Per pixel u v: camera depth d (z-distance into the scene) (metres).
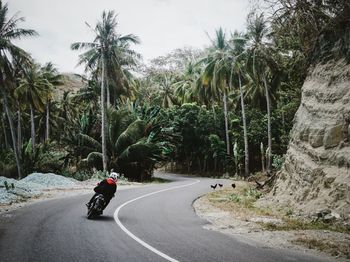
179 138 48.38
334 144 13.89
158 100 71.50
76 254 7.17
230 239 9.16
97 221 10.97
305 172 14.88
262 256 7.52
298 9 16.45
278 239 9.37
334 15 16.17
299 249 8.30
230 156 49.97
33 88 47.62
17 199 16.06
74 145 39.09
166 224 11.09
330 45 16.58
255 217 12.98
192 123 53.62
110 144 39.47
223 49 46.28
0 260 6.66
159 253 7.46
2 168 39.66
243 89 54.09
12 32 34.50
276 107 51.72
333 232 10.23
